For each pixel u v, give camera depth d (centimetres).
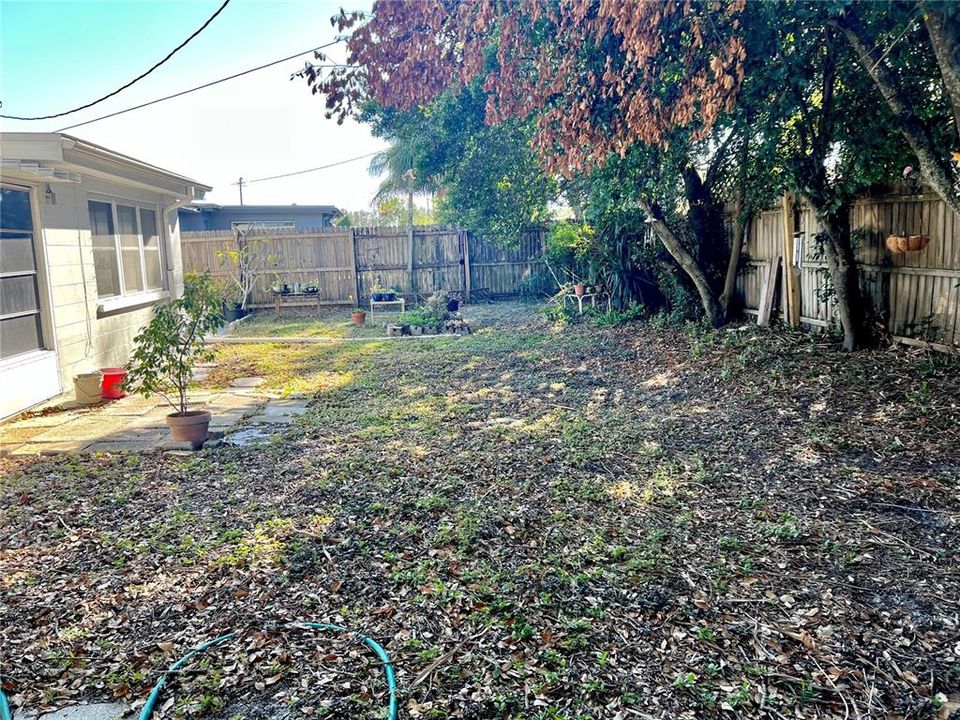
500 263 1519
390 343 999
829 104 575
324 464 451
